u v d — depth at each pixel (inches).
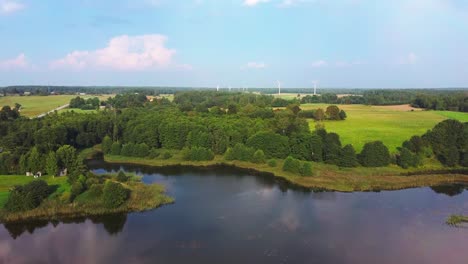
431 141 4805.6
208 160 5049.2
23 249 2463.1
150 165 4950.8
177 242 2532.0
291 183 4023.1
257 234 2655.0
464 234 2672.2
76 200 3196.4
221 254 2351.1
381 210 3157.0
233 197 3531.0
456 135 4763.8
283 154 4933.6
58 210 3053.6
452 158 4490.7
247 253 2363.4
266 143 5014.8
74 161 4067.4
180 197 3531.0
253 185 3959.2
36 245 2522.1
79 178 3452.3
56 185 3535.9
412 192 3686.0
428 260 2292.1
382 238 2593.5
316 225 2817.4
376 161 4483.3
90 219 2974.9
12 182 3683.6
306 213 3078.2
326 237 2603.3
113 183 3203.7
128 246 2479.1
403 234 2664.9
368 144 4554.6
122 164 5019.7
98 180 3631.9
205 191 3725.4
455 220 2898.6
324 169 4419.3
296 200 3430.1
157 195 3467.0
